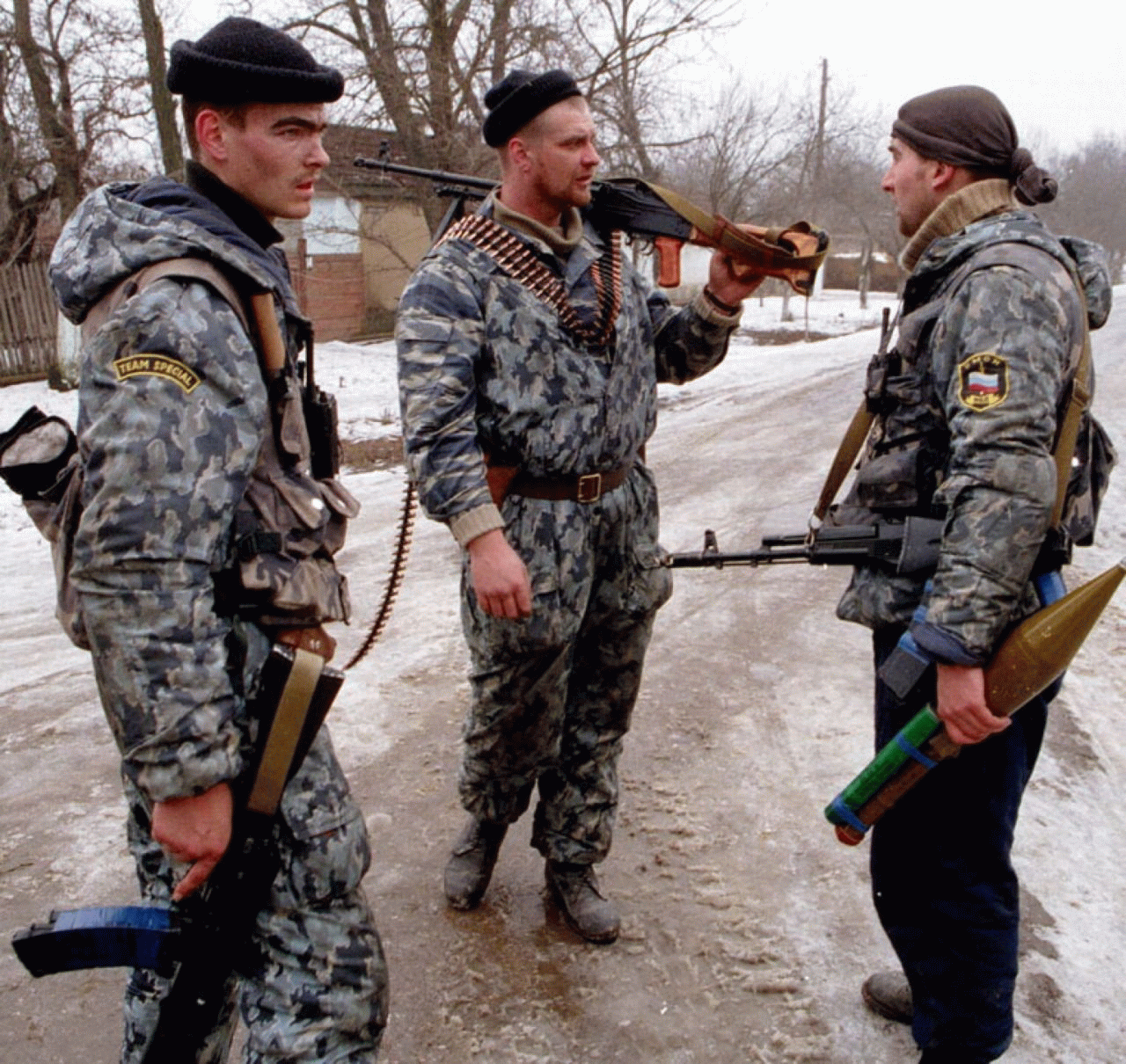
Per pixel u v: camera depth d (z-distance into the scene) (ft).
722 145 69.67
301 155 5.85
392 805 11.22
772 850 10.30
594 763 8.81
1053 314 6.05
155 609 5.00
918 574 6.68
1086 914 9.34
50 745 12.94
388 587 8.23
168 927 5.60
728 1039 7.95
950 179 6.72
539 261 7.62
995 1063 7.62
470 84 47.70
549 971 8.66
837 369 48.01
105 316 5.26
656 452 30.55
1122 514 21.06
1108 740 12.51
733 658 15.02
